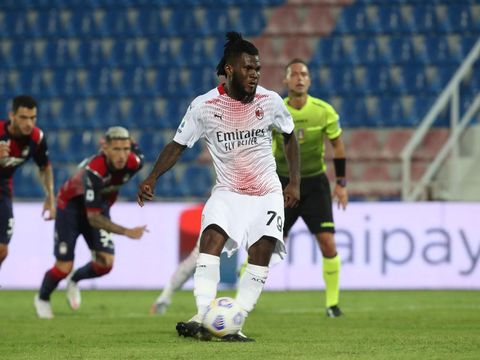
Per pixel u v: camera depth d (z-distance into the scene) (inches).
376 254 1868.8
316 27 2677.2
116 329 975.6
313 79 2571.4
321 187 1226.0
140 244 1907.0
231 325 779.4
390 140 2440.9
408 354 689.6
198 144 2463.1
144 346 756.0
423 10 2662.4
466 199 2244.1
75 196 1231.5
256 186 774.5
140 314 1283.2
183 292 1857.8
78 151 2497.5
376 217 1872.5
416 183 2261.3
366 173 2374.5
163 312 1272.1
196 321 794.8
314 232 1221.7
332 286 1213.7
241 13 2711.6
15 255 1913.1
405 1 2679.6
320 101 1212.5
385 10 2669.8
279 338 839.7
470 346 757.9
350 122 2480.3
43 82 2630.4
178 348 726.5
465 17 2650.1
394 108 2502.5
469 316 1192.8
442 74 2564.0
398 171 2370.8
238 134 768.9
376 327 1000.2
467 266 1867.6
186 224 1895.9
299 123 1203.9
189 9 2726.4
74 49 2684.5
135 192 2379.4
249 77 755.4
